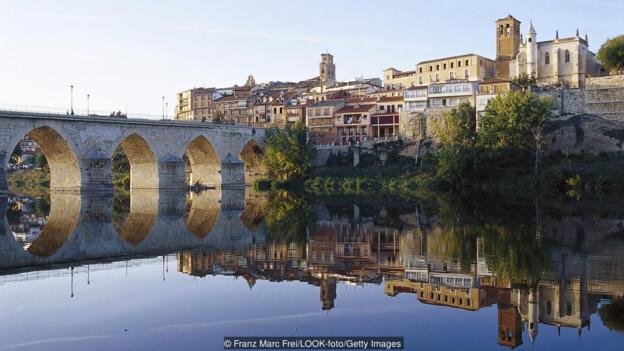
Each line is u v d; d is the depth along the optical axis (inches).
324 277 1160.2
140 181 4685.0
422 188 4045.3
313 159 5022.1
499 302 919.7
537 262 1231.5
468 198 3230.8
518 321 814.5
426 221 2132.1
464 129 4045.3
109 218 2415.1
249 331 784.3
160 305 939.3
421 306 909.2
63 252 1518.2
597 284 1018.1
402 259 1348.4
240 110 7475.4
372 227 2006.6
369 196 3634.4
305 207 2913.4
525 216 2191.2
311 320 836.0
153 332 786.8
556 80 5059.1
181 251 1523.1
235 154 5177.2
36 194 4539.9
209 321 837.8
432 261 1299.2
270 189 4685.0
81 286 1094.4
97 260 1385.3
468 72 5698.8
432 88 5059.1
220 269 1259.2
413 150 4879.4
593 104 4293.8
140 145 4485.7
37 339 761.0
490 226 1904.5
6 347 729.6
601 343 714.2
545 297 937.5
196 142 5014.8
